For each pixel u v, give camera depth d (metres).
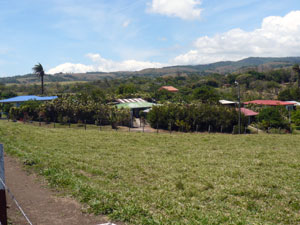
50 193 10.01
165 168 16.31
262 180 13.91
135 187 12.13
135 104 70.81
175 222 7.90
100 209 8.48
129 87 101.88
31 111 56.72
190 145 26.19
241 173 15.34
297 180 14.30
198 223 7.97
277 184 13.32
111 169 15.46
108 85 152.62
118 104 72.88
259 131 53.12
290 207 10.48
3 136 24.39
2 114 70.31
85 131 34.84
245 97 109.88
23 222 7.54
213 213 9.20
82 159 17.06
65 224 7.58
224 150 23.62
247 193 11.88
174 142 27.95
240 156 20.88
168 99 95.12
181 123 48.50
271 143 29.67
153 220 7.88
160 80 181.62
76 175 12.86
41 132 30.11
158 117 51.41
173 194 11.42
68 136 28.34
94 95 73.44
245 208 10.21
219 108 51.66
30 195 9.73
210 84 154.38
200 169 16.25
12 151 16.06
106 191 10.31
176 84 172.50
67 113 53.62
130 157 19.33
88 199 9.30
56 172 12.39
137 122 60.38
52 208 8.66
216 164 17.88
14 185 10.75
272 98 116.69
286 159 19.91
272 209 10.19
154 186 12.55
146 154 20.83
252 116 65.12
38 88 150.38
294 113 65.25
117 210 8.44
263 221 8.79
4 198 6.57
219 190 12.22
